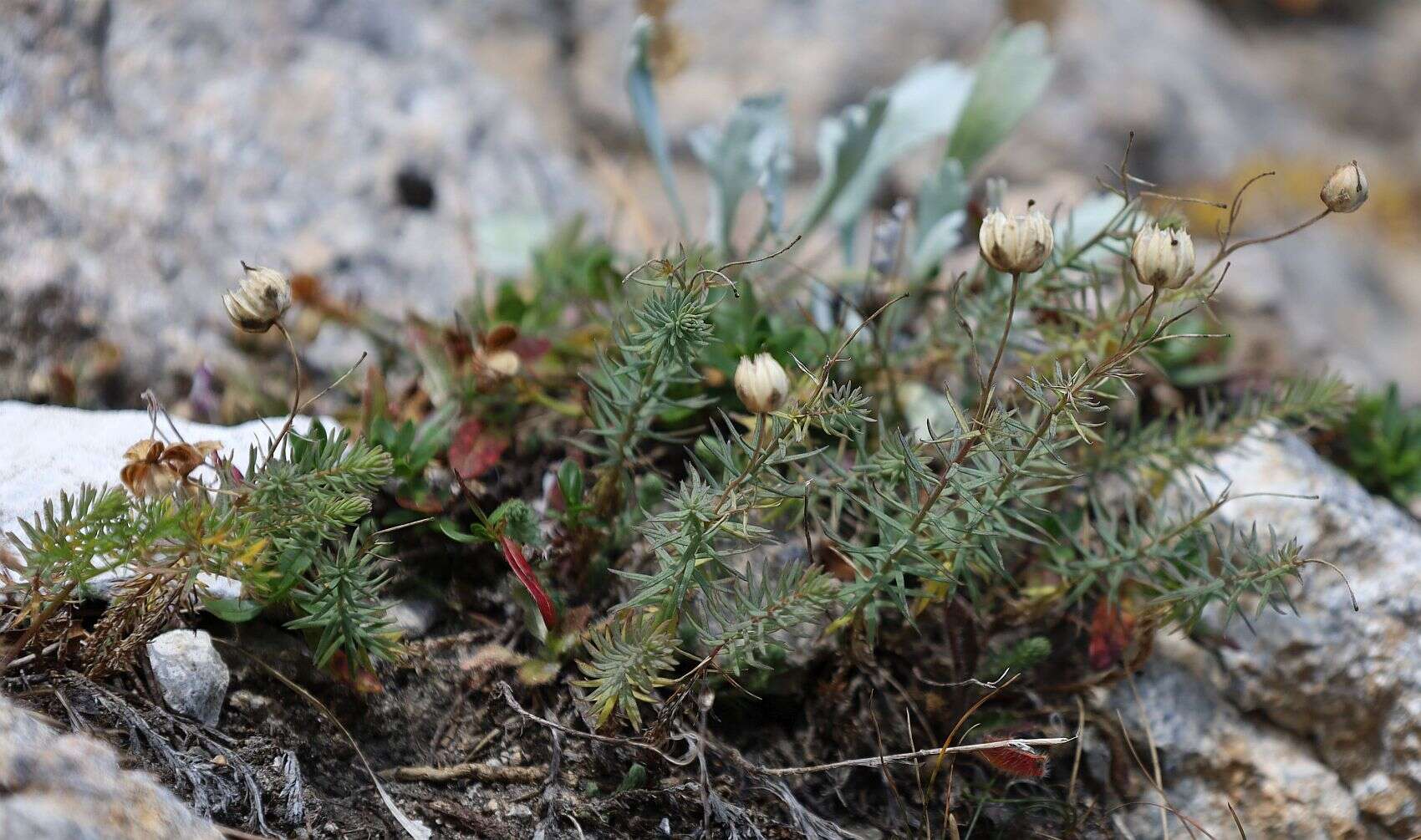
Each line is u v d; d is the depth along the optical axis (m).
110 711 0.38
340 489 0.39
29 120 0.48
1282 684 0.43
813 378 0.38
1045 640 0.41
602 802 0.39
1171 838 0.42
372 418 0.42
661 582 0.38
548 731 0.40
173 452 0.39
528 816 0.39
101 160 0.48
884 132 0.48
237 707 0.39
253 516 0.38
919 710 0.41
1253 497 0.44
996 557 0.39
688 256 0.41
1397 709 0.43
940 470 0.43
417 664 0.40
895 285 0.46
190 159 0.50
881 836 0.40
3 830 0.34
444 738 0.40
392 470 0.39
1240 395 0.46
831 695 0.41
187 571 0.38
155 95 0.51
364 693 0.40
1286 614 0.43
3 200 0.46
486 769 0.40
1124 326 0.41
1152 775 0.42
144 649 0.39
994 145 0.47
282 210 0.51
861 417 0.38
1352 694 0.43
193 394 0.45
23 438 0.41
